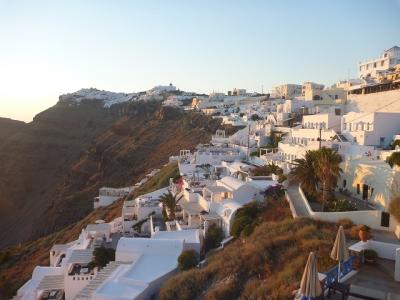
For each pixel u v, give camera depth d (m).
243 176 53.25
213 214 41.91
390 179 30.30
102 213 73.81
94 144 164.38
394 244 22.42
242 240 32.47
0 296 40.84
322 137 56.19
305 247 25.28
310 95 93.69
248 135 80.38
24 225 136.12
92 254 39.75
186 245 35.78
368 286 18.05
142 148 135.50
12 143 194.50
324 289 16.77
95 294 28.22
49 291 35.75
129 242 36.25
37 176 181.75
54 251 47.75
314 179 35.81
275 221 33.00
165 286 28.33
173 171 75.88
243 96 175.50
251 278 25.14
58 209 115.81
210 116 134.62
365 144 48.00
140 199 57.59
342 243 17.83
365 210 29.88
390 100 64.88
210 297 24.36
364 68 116.81
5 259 60.91
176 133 138.12
